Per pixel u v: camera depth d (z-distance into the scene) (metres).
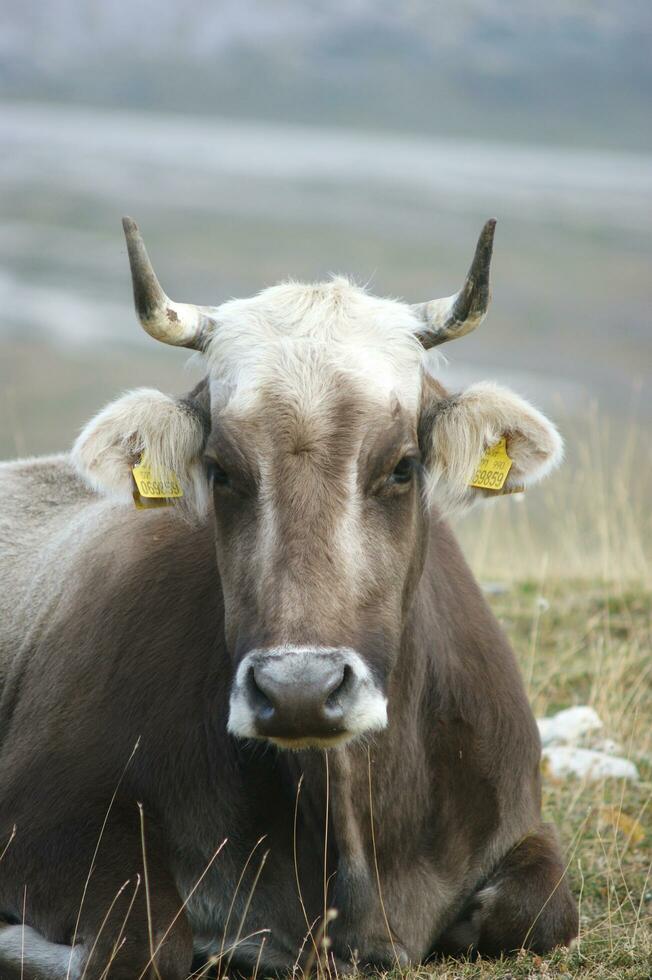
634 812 18.98
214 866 14.18
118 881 13.45
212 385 14.03
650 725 22.27
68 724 15.11
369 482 12.94
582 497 33.78
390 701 14.12
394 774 14.17
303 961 13.98
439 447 14.20
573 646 24.97
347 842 13.70
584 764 20.12
